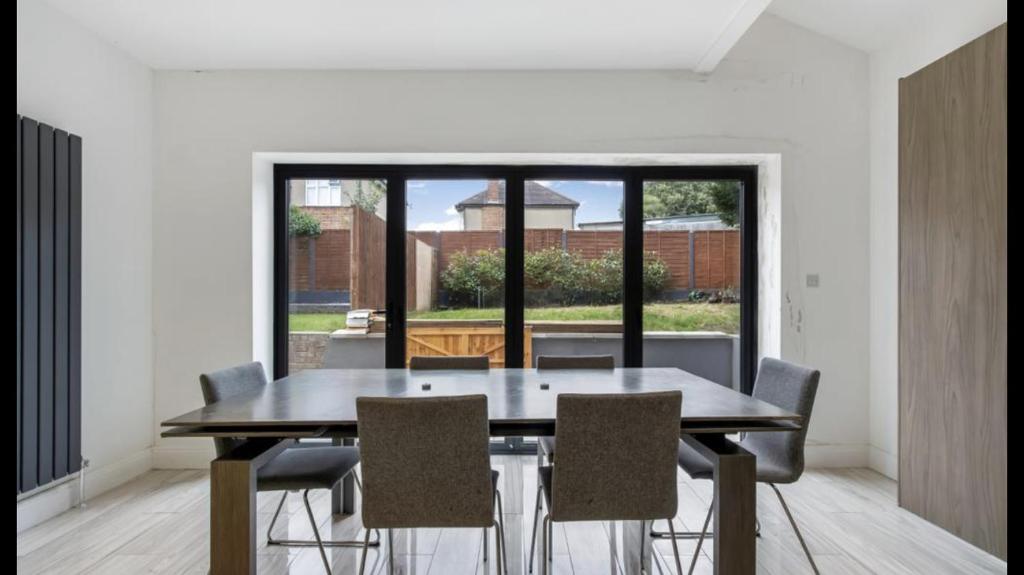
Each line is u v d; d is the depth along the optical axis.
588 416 1.95
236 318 3.99
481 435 1.94
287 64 3.93
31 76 3.01
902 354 3.16
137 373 3.82
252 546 2.00
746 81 4.02
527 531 2.95
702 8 3.21
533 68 4.00
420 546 2.77
